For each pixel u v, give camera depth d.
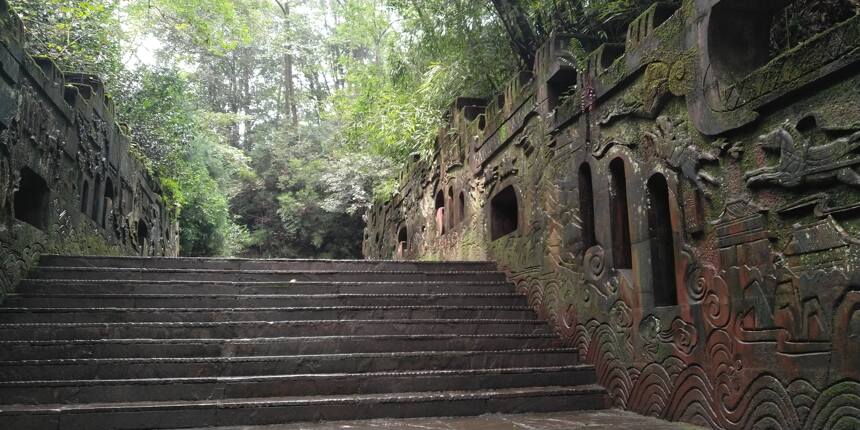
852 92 3.35
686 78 4.79
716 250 4.44
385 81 15.10
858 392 3.23
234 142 36.66
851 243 3.32
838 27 3.37
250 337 6.36
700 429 4.51
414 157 15.24
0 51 5.63
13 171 6.25
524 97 8.27
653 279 5.25
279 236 29.80
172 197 17.78
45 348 5.58
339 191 24.39
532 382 6.09
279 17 34.16
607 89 6.03
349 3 20.44
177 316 6.46
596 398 5.88
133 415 4.88
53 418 4.72
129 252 12.53
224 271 7.71
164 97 15.52
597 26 7.42
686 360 4.75
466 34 10.02
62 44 10.94
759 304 3.98
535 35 8.54
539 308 7.67
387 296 7.59
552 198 7.40
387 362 6.06
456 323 7.01
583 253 6.58
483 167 10.02
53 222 7.76
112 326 6.03
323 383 5.61
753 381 4.01
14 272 6.56
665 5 5.36
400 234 16.88
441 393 5.73
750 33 4.57
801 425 3.59
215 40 15.92
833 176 3.43
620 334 5.77
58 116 7.73
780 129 3.84
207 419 5.02
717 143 4.42
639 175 5.51
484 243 9.87
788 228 3.79
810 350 3.56
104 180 10.27
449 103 12.17
